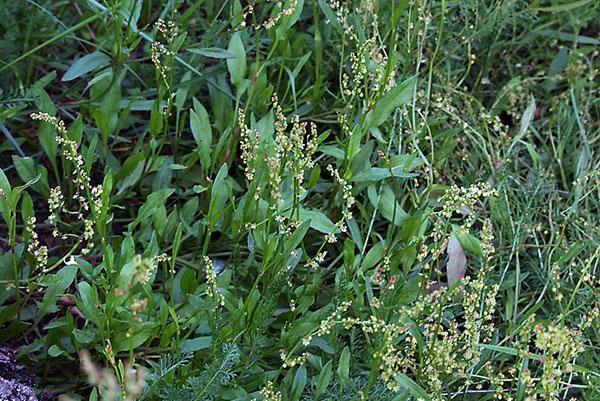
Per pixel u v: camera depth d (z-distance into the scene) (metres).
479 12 3.96
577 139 3.80
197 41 3.82
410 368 2.93
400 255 3.02
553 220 3.53
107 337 2.64
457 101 3.82
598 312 2.85
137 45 3.54
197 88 3.61
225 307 2.94
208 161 3.22
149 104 3.47
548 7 3.90
